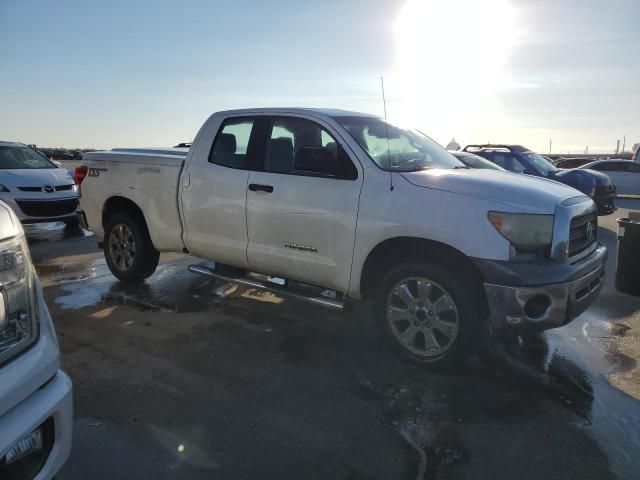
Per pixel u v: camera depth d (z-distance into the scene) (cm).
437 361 373
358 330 464
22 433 177
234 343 430
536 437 298
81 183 614
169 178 523
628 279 454
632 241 448
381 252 398
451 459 277
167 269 671
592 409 330
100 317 486
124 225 581
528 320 340
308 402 335
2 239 187
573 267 351
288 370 381
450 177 378
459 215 353
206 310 511
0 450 169
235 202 468
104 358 395
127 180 562
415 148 467
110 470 263
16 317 189
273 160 455
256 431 300
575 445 290
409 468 269
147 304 527
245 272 495
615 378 374
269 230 447
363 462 274
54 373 203
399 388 355
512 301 337
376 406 331
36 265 696
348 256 403
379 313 400
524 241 343
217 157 493
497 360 402
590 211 394
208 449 282
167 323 473
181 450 281
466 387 357
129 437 292
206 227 496
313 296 432
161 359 396
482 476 263
